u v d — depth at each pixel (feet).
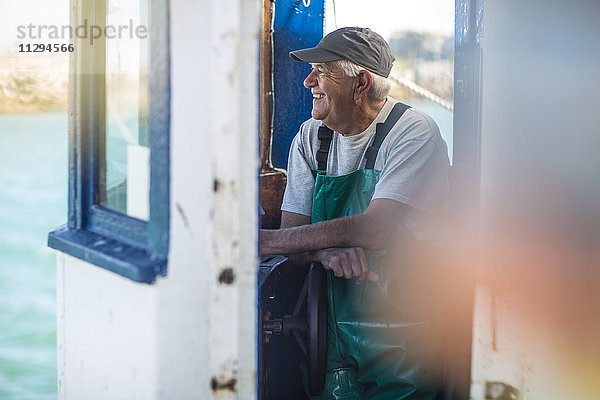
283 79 10.33
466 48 7.86
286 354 8.67
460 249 7.95
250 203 5.05
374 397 8.02
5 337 29.99
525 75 5.53
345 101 8.51
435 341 8.01
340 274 7.95
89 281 6.26
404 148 8.42
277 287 8.56
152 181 5.32
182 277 5.29
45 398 25.49
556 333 5.70
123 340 5.74
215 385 5.11
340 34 8.53
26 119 79.71
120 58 5.93
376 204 8.27
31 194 52.03
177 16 5.08
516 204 5.65
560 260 5.64
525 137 5.58
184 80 5.13
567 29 5.46
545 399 5.75
